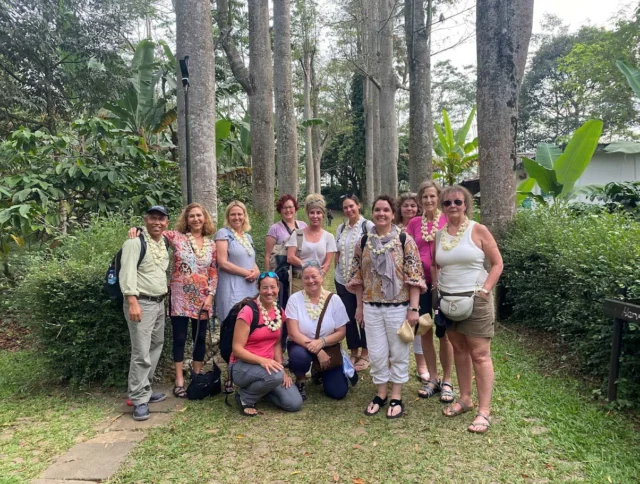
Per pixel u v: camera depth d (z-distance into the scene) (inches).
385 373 139.6
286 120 398.6
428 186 150.3
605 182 547.8
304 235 177.2
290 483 102.7
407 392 154.7
